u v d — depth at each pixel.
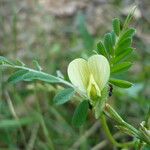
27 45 0.41
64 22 0.45
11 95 0.34
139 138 0.14
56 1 0.48
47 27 0.43
